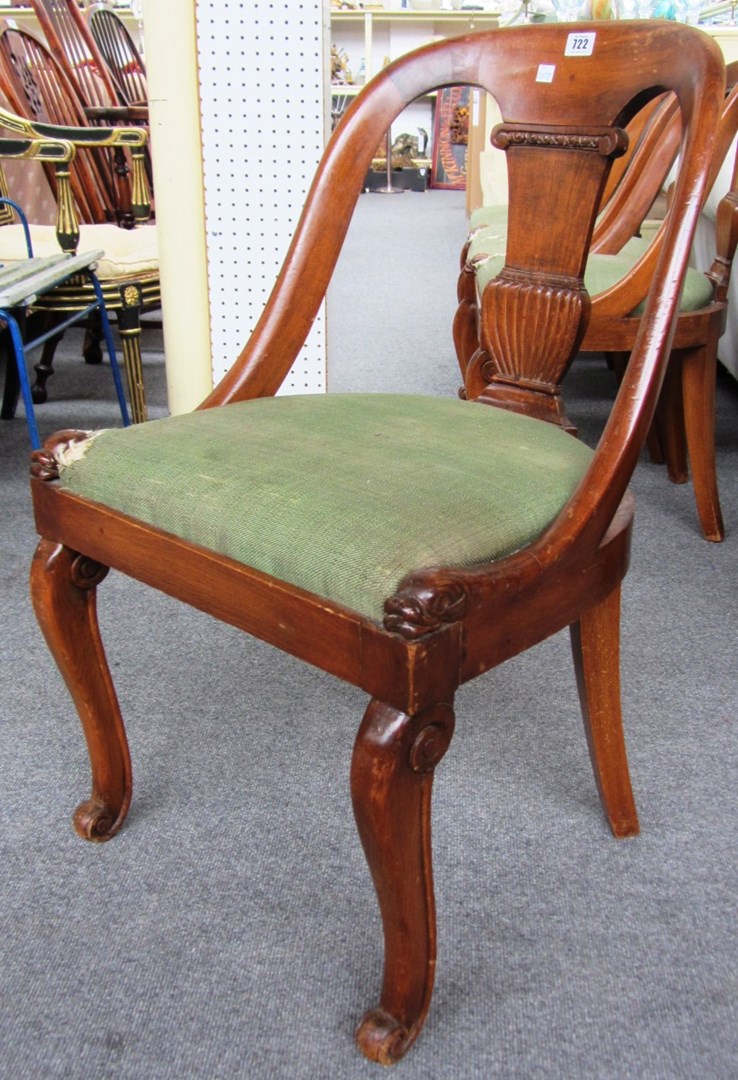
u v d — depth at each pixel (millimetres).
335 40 6445
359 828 635
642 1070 735
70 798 1042
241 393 936
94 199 2582
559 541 686
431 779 644
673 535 1688
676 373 1781
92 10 3010
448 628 592
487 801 1038
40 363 2395
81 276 1914
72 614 866
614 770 949
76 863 946
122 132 2189
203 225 1813
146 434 812
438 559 615
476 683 1261
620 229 1654
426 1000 731
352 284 3744
